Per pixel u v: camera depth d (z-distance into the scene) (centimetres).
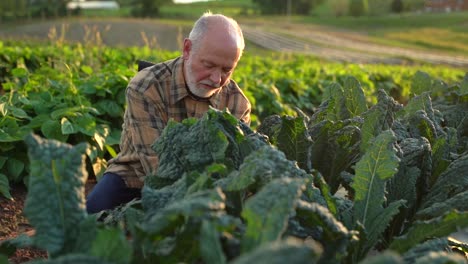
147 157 296
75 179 169
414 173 251
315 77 1090
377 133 270
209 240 137
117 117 636
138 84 304
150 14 7944
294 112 848
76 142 553
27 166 502
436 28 7888
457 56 4825
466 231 343
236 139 222
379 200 220
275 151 194
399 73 1391
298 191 154
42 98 591
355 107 314
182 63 305
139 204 220
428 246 187
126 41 3959
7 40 1733
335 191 279
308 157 251
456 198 231
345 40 6091
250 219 152
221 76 291
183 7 10425
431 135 295
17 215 421
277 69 1200
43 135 555
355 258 212
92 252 147
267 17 9688
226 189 182
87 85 634
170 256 167
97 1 10256
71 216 166
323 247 189
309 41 5459
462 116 370
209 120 215
